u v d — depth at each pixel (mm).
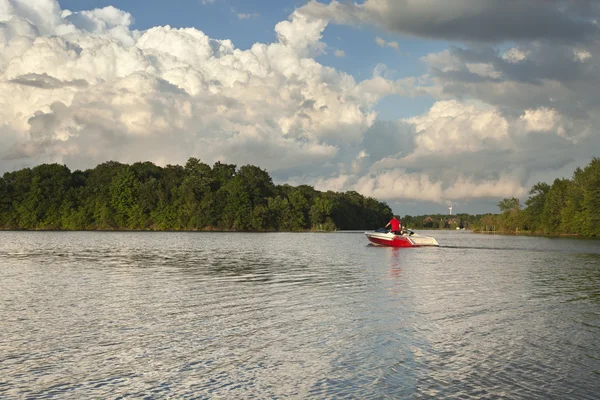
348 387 8914
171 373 9617
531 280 23422
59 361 10289
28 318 14133
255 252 43875
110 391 8727
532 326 13453
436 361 10359
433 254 42562
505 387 8914
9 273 25234
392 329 13016
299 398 8438
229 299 17406
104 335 12281
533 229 141750
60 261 32625
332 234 117125
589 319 14352
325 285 21078
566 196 124125
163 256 37812
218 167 158000
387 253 43500
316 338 12102
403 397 8461
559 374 9586
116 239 72812
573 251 49000
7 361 10258
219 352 10930
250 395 8570
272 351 11016
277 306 16109
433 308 15891
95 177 147750
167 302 16766
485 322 13898
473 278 24000
